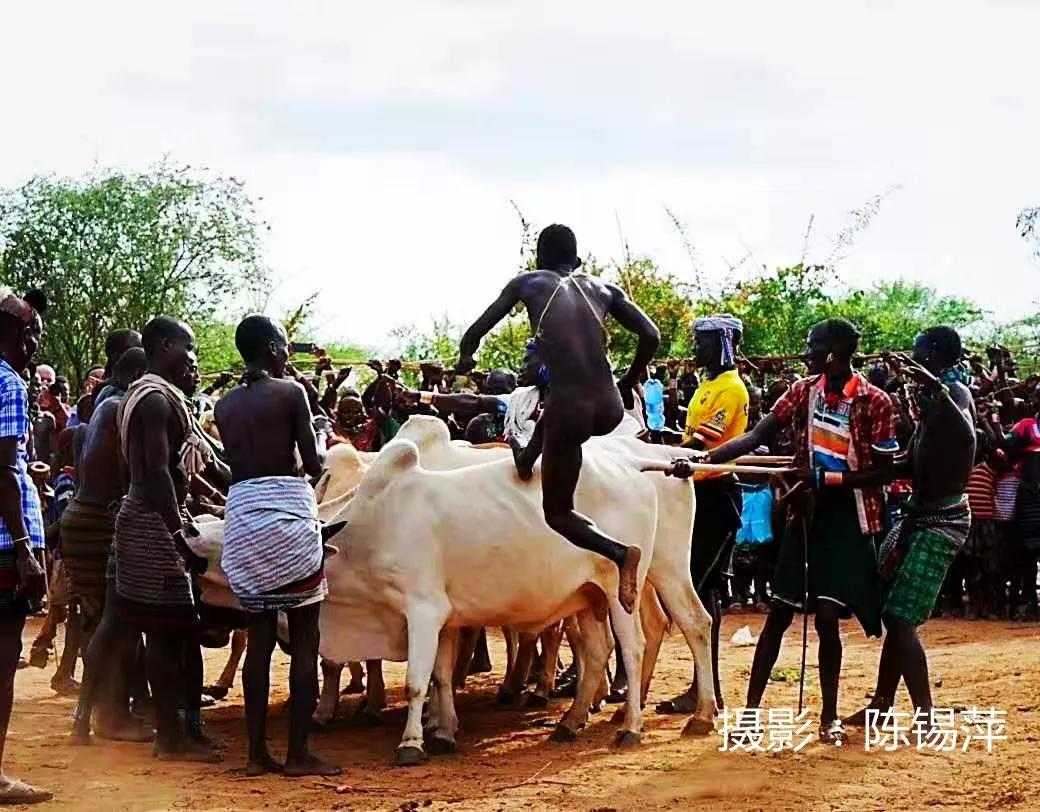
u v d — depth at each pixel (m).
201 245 33.16
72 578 8.06
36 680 10.61
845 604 7.77
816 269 21.28
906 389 11.27
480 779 7.00
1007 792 6.52
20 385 6.24
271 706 9.30
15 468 6.20
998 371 14.66
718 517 9.15
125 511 7.30
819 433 7.83
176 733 7.41
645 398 12.41
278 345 7.21
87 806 6.25
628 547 6.95
